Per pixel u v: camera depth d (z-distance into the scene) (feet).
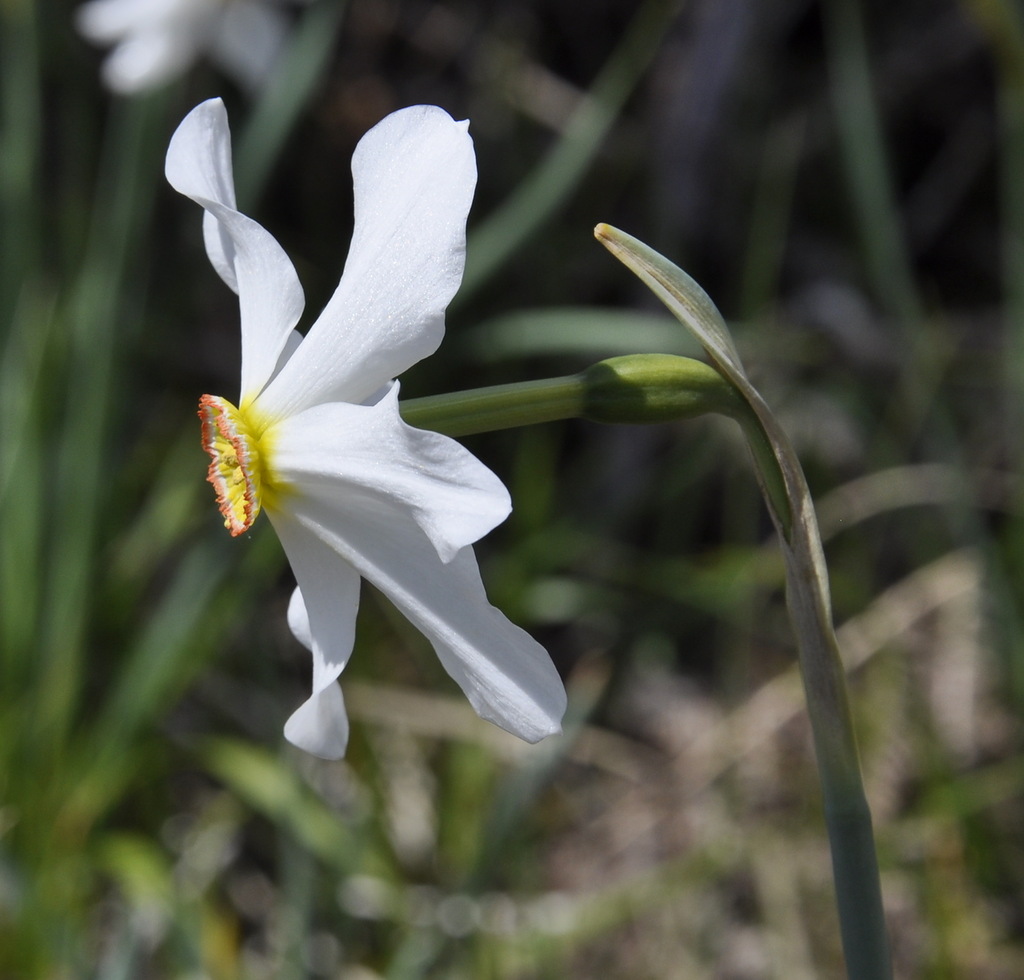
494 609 1.02
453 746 1.99
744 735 2.02
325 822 1.74
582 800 2.16
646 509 2.48
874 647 1.99
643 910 1.89
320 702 1.06
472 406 1.03
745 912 1.90
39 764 1.78
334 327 1.05
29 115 1.99
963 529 1.87
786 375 2.45
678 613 2.31
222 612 1.93
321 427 1.04
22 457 1.89
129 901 1.75
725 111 2.34
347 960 1.77
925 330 1.93
